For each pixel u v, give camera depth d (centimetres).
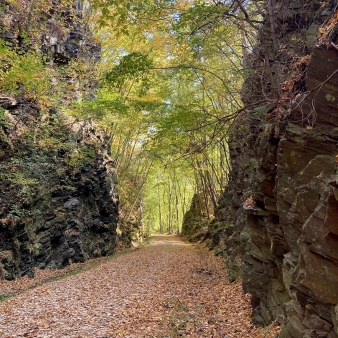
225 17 733
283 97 506
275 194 567
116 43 2184
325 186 406
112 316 783
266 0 727
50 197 1630
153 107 1227
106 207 2264
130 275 1348
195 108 1224
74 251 1739
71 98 1841
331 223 363
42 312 787
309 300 413
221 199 2234
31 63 1288
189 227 3672
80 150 1841
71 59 1912
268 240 664
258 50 849
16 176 1298
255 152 789
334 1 582
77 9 2091
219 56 1152
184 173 3116
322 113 434
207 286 1122
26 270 1336
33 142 1495
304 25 707
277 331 540
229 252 1359
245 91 839
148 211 4609
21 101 1479
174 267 1550
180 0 796
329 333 382
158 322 745
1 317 736
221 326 704
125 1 668
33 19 1639
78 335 645
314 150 450
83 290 1047
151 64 768
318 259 393
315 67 431
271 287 648
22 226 1342
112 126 2305
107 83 816
